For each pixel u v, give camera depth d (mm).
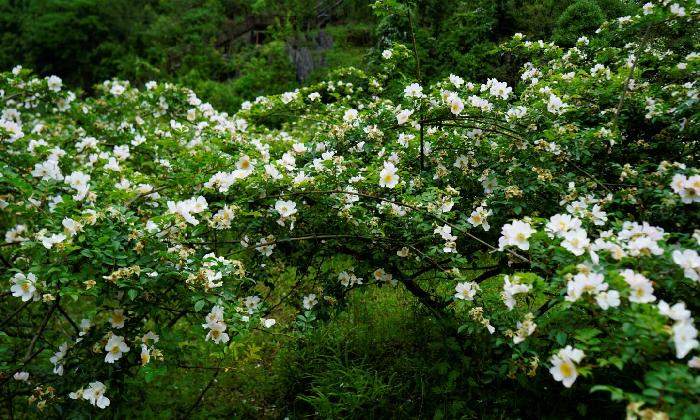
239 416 2941
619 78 2906
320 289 2938
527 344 1806
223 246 3049
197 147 3188
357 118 3145
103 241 1999
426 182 2789
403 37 5879
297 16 15656
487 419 2418
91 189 2545
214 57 17969
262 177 2461
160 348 2250
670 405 1325
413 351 3258
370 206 2654
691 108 2543
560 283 1687
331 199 2555
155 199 2908
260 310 2535
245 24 19141
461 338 2672
